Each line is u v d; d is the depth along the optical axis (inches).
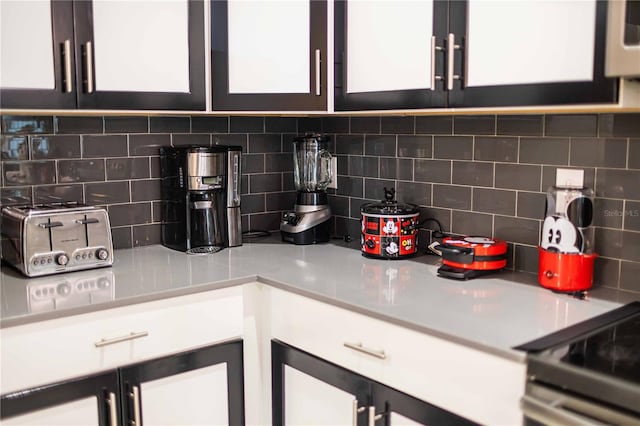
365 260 84.0
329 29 78.5
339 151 100.0
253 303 77.7
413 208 85.3
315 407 72.4
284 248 91.8
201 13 78.5
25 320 61.1
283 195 105.2
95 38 72.3
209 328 74.1
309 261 83.4
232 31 79.4
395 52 72.3
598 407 47.7
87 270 77.9
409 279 74.1
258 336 78.6
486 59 64.4
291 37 79.4
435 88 68.7
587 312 61.7
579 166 71.1
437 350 58.1
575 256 66.5
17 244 74.6
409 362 60.8
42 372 62.9
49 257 74.9
